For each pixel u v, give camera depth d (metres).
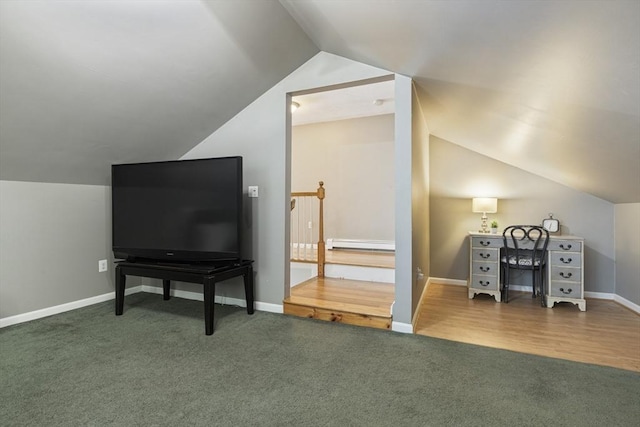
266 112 3.34
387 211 5.67
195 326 2.91
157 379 2.02
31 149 2.66
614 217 3.90
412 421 1.64
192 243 3.09
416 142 3.08
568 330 2.89
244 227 3.45
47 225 3.19
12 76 2.02
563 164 3.19
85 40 2.02
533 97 2.01
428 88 2.86
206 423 1.62
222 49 2.52
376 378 2.04
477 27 1.56
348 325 2.96
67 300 3.35
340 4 1.90
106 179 3.59
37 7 1.73
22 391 1.88
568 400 1.82
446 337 2.71
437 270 4.68
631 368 2.19
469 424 1.62
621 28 1.13
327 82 3.06
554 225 4.04
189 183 3.10
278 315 3.22
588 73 1.49
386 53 2.41
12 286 2.95
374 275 4.19
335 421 1.64
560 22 1.24
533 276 4.00
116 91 2.50
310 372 2.11
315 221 6.11
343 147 5.94
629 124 1.76
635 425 1.62
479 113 2.82
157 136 3.25
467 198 4.52
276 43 2.70
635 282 3.46
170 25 2.14
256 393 1.87
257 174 3.39
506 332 2.83
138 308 3.42
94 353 2.37
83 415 1.67
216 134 3.56
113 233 3.38
